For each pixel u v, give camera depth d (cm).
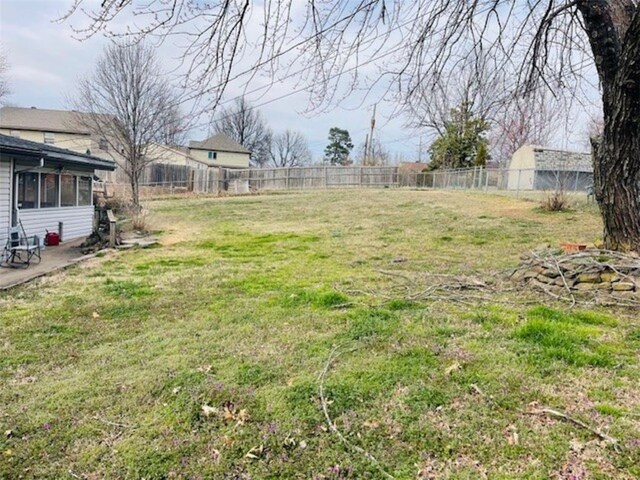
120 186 1994
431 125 684
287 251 907
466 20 432
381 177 2775
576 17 504
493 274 627
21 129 3048
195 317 477
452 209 1438
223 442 247
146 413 279
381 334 398
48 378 335
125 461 233
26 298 573
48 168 1029
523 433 244
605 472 211
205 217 1512
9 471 226
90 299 562
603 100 505
